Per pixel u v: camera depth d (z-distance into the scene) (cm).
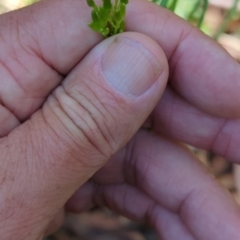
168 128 17
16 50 14
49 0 15
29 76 14
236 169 24
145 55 13
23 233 13
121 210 20
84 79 13
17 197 13
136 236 23
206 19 25
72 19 14
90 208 23
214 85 15
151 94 13
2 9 24
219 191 17
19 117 15
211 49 15
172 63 15
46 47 14
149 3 15
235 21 26
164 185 17
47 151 13
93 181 20
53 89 15
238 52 25
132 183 19
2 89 14
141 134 18
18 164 13
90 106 13
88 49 14
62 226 23
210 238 17
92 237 23
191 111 16
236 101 15
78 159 13
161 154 18
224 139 17
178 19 15
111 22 13
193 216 17
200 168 17
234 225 16
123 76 13
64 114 13
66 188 13
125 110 13
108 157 14
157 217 19
